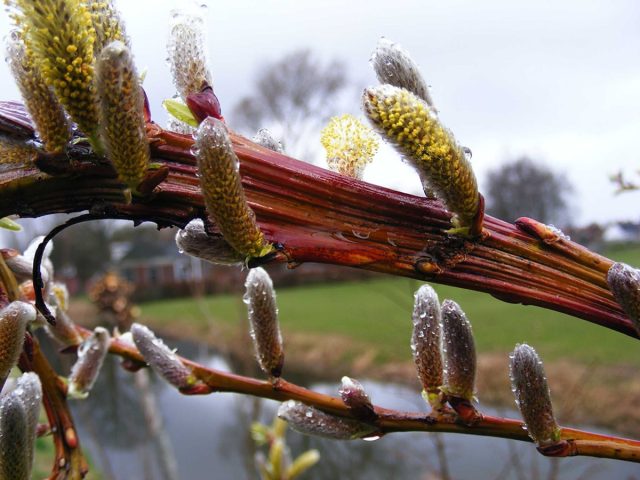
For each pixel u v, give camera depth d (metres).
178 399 3.24
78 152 0.13
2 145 0.14
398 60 0.15
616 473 1.39
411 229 0.13
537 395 0.15
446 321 0.17
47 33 0.11
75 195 0.13
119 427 2.32
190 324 3.98
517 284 0.14
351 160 0.16
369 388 2.06
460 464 1.48
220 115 0.14
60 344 0.23
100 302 1.70
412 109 0.12
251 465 1.53
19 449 0.16
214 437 2.54
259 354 0.20
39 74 0.13
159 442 1.50
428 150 0.12
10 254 0.20
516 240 0.14
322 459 1.75
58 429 0.22
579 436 0.16
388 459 1.61
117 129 0.12
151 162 0.13
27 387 0.16
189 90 0.15
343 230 0.13
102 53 0.11
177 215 0.13
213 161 0.12
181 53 0.15
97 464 2.05
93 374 0.22
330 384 2.48
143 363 0.23
